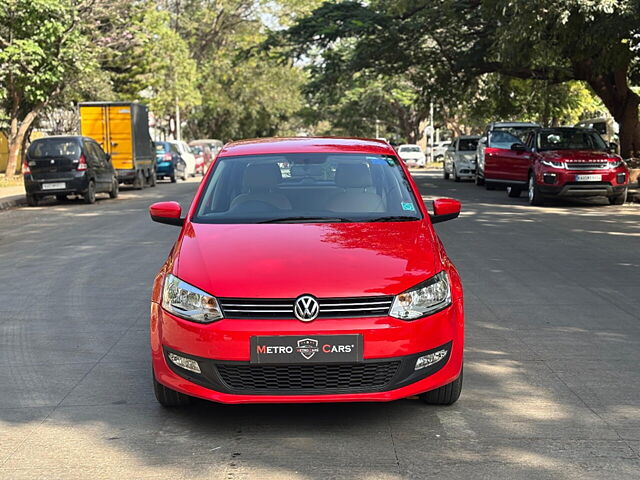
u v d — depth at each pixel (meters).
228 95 66.31
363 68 31.61
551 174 18.98
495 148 23.20
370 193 6.23
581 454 4.47
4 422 5.13
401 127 70.06
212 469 4.32
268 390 4.79
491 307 8.28
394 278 4.89
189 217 6.02
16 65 28.78
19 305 8.71
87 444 4.73
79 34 31.06
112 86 42.66
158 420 5.13
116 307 8.50
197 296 4.87
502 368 6.18
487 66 29.89
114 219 17.84
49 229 16.16
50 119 44.69
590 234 13.98
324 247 5.25
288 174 6.41
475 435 4.78
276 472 4.27
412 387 4.86
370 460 4.41
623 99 27.47
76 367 6.34
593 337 7.10
